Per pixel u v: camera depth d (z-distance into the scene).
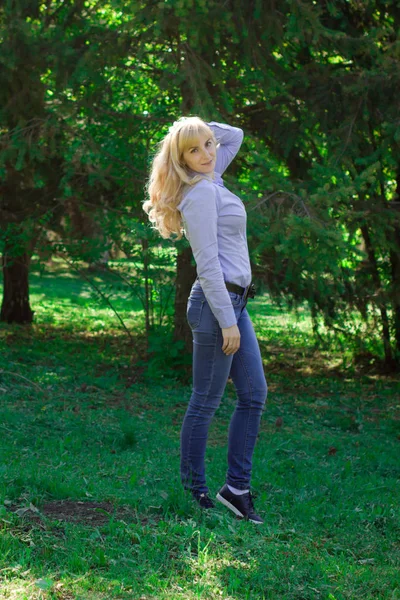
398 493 4.84
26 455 4.93
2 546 3.05
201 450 3.79
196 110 7.15
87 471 4.62
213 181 3.62
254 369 3.69
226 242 3.59
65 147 8.46
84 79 7.80
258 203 6.64
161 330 9.23
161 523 3.45
